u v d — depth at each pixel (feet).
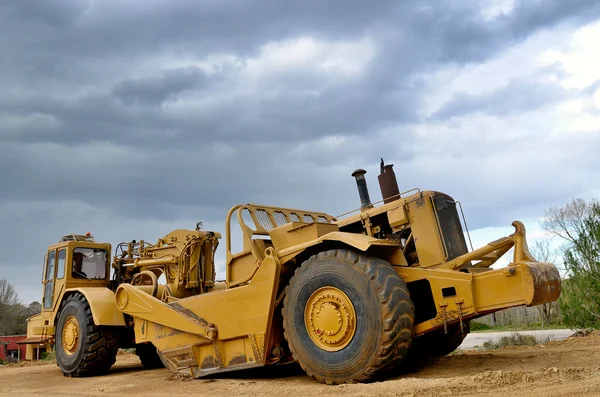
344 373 19.20
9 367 43.78
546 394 14.02
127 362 40.50
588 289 45.11
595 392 13.73
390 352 18.42
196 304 24.75
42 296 36.68
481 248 19.90
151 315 26.61
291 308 21.02
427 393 15.64
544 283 18.20
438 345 25.76
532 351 27.35
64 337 31.37
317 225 22.67
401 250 21.06
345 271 19.70
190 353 24.49
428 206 21.22
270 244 25.16
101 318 29.40
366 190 24.08
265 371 25.12
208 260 32.89
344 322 19.39
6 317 163.84
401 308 18.76
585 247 46.11
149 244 35.06
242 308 22.85
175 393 20.75
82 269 35.09
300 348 20.57
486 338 65.26
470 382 16.29
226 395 19.12
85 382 27.66
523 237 19.53
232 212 25.43
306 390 18.44
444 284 19.48
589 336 35.47
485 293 18.69
